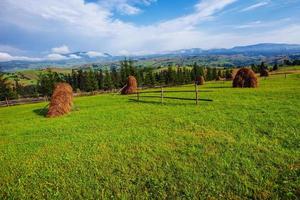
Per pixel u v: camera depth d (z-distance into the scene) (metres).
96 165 9.91
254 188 7.25
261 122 13.70
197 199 7.04
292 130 11.86
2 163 11.25
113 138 13.34
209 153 9.98
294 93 24.47
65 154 11.55
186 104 22.66
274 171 8.09
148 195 7.45
